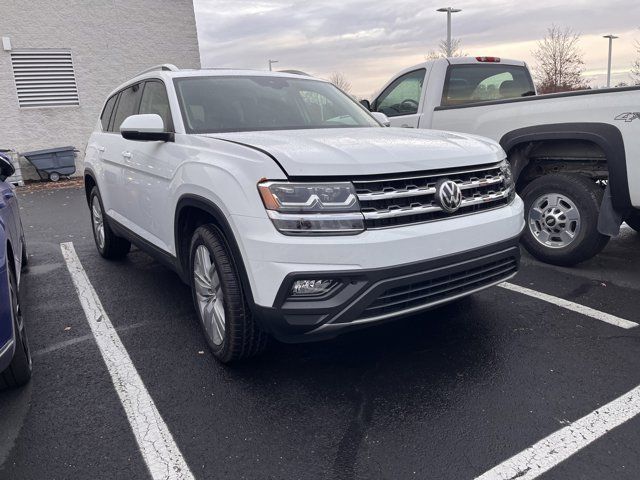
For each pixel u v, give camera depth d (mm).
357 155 2854
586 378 3135
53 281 5309
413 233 2814
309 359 3453
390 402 2941
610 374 3176
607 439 2576
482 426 2705
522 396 2967
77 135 16172
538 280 4824
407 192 2871
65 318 4305
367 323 2803
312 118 4246
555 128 4699
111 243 5793
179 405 2965
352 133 3570
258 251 2742
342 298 2707
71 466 2486
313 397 3012
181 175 3408
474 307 4230
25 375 3143
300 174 2693
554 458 2455
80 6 15688
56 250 6707
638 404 2855
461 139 3564
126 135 3768
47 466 2486
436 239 2889
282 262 2686
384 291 2764
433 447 2557
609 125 4371
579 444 2545
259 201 2746
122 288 5020
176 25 17156
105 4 16031
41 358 3590
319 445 2594
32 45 15227
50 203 11281
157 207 3914
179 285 5074
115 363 3484
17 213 5000
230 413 2877
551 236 5164
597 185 4891
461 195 3096
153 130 3678
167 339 3834
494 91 6578
